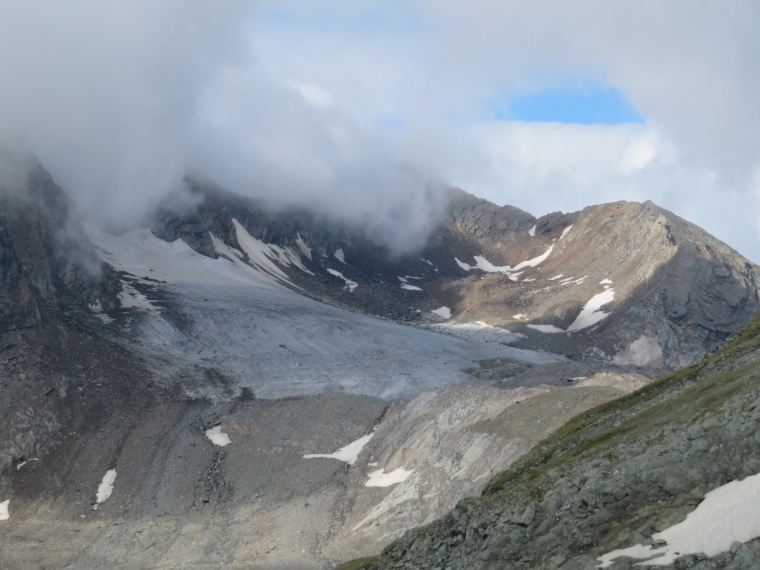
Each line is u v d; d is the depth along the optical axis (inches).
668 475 1956.2
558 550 1972.2
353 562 3779.5
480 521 2431.1
